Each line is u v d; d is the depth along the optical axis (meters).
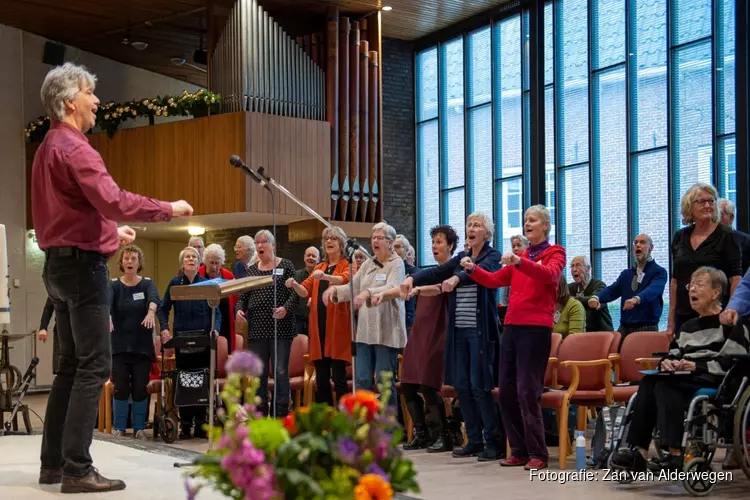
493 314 5.79
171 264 15.66
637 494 4.42
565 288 6.90
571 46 12.03
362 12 12.93
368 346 6.24
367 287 6.18
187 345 6.64
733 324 4.47
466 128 13.65
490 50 13.27
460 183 13.78
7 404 7.23
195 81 15.59
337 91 12.47
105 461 4.38
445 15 13.38
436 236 6.09
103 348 3.61
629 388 5.59
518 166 12.80
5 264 5.02
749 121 9.84
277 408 6.83
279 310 6.59
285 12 12.59
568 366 5.49
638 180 11.05
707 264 5.12
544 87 12.39
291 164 11.72
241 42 11.48
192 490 2.03
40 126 12.70
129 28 12.96
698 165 10.38
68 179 3.51
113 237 3.68
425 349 6.05
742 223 9.84
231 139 11.36
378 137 12.89
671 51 10.69
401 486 2.04
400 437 2.08
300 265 12.88
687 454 4.46
